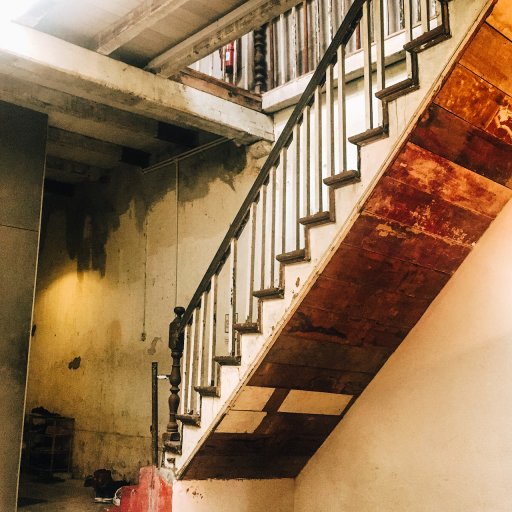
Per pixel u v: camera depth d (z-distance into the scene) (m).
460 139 3.40
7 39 5.03
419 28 5.15
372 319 4.26
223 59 7.03
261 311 4.04
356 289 3.95
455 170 3.54
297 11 6.60
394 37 5.27
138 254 8.36
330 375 4.53
